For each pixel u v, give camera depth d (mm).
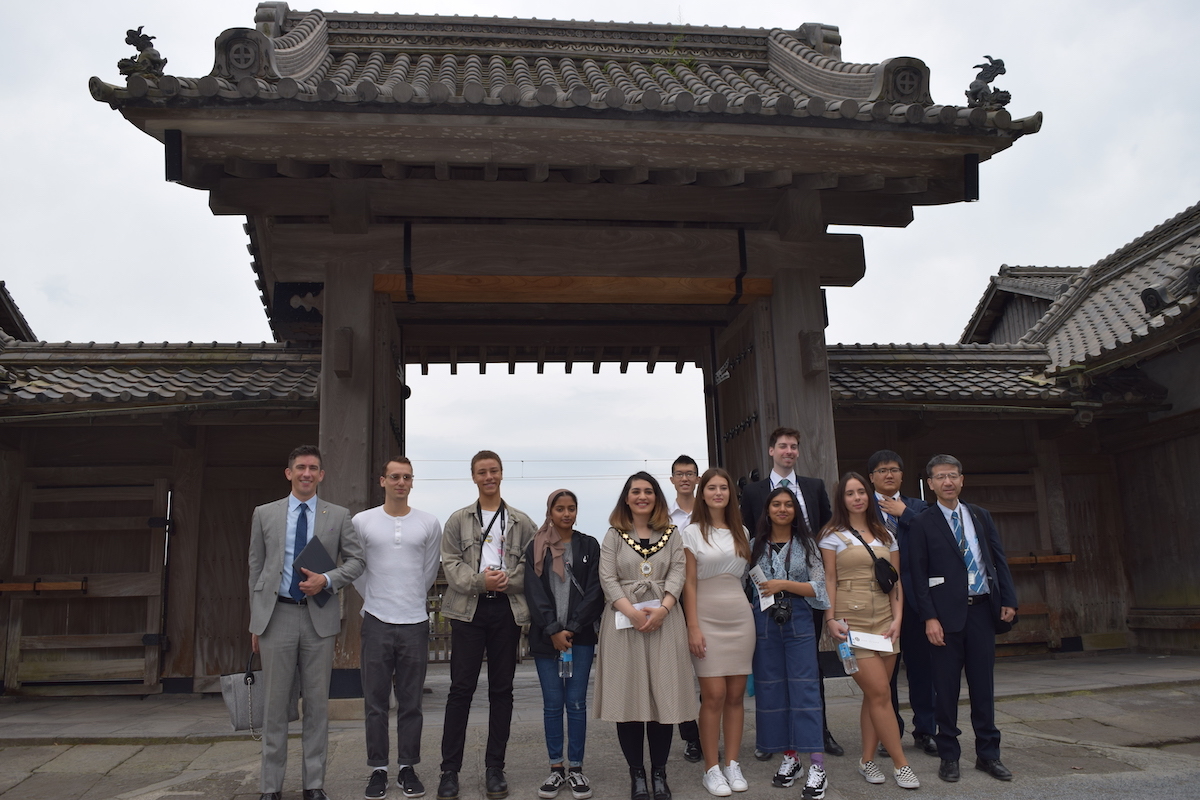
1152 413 8500
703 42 8445
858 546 4098
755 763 4438
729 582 4066
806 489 4637
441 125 5172
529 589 4000
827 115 5395
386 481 4184
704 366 9023
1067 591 8648
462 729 3990
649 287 6449
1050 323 10188
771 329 6602
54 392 6988
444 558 4098
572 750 3951
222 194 5883
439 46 8133
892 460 4633
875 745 4062
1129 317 8789
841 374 8344
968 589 4219
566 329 8508
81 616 7523
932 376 8461
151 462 7824
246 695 3865
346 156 5418
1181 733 4980
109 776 4559
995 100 5625
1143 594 8609
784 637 4098
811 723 3910
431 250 6098
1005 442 8852
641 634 3879
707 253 6414
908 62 5660
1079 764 4324
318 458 4094
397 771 4395
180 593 7625
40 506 7621
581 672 4055
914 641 4648
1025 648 8484
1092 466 8977
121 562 7613
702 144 5637
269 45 4992
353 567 3998
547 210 6289
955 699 4129
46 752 4945
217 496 7859
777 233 6527
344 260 6039
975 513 4371
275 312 6902
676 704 3768
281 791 3908
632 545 3992
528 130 5297
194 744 5059
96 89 4766
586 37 8344
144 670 7410
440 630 11062
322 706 3902
